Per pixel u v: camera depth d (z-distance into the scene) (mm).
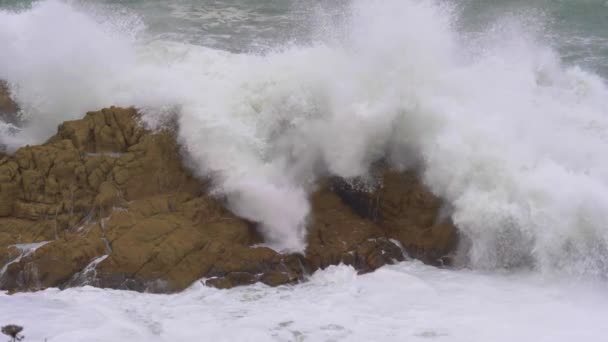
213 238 36156
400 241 37781
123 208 37031
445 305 32500
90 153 39656
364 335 29703
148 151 39250
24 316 30594
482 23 60750
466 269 36562
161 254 34312
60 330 29422
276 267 35406
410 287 34281
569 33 62375
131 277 33625
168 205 37312
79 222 36656
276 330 30156
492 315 31453
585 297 33062
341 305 32594
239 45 55969
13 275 33875
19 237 35938
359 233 37719
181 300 32844
